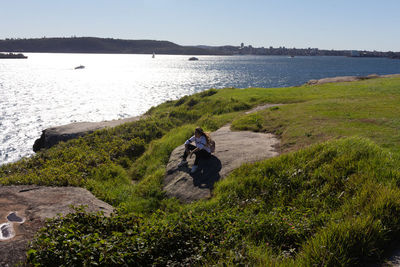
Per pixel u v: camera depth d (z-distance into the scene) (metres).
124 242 4.53
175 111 21.25
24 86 82.06
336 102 16.06
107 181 10.40
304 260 4.21
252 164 8.37
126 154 13.54
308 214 5.70
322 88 24.91
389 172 6.11
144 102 59.97
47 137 18.58
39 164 12.52
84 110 49.59
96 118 43.66
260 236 5.26
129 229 5.24
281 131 11.80
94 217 5.44
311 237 4.62
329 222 5.04
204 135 9.15
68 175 9.66
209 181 8.40
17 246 4.38
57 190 7.14
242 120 14.35
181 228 5.24
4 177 10.39
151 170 10.96
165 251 4.75
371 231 4.45
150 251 4.53
